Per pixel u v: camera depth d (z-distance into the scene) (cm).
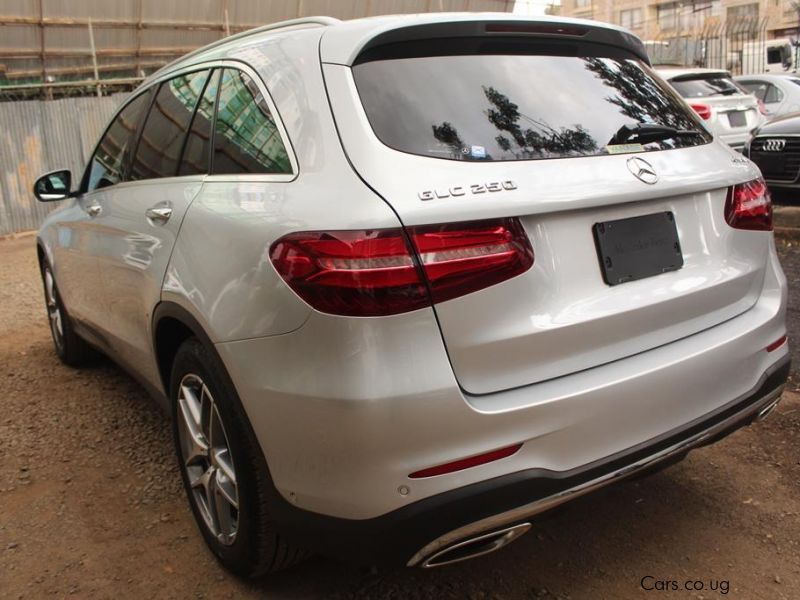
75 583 261
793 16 3828
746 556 268
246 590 255
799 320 511
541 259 211
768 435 356
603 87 256
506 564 269
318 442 200
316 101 225
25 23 1309
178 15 1484
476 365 201
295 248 202
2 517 303
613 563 267
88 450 363
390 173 202
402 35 226
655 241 238
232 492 249
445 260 195
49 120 1166
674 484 319
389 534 197
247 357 215
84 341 463
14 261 925
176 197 279
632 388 220
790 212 820
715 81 1091
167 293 262
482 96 228
